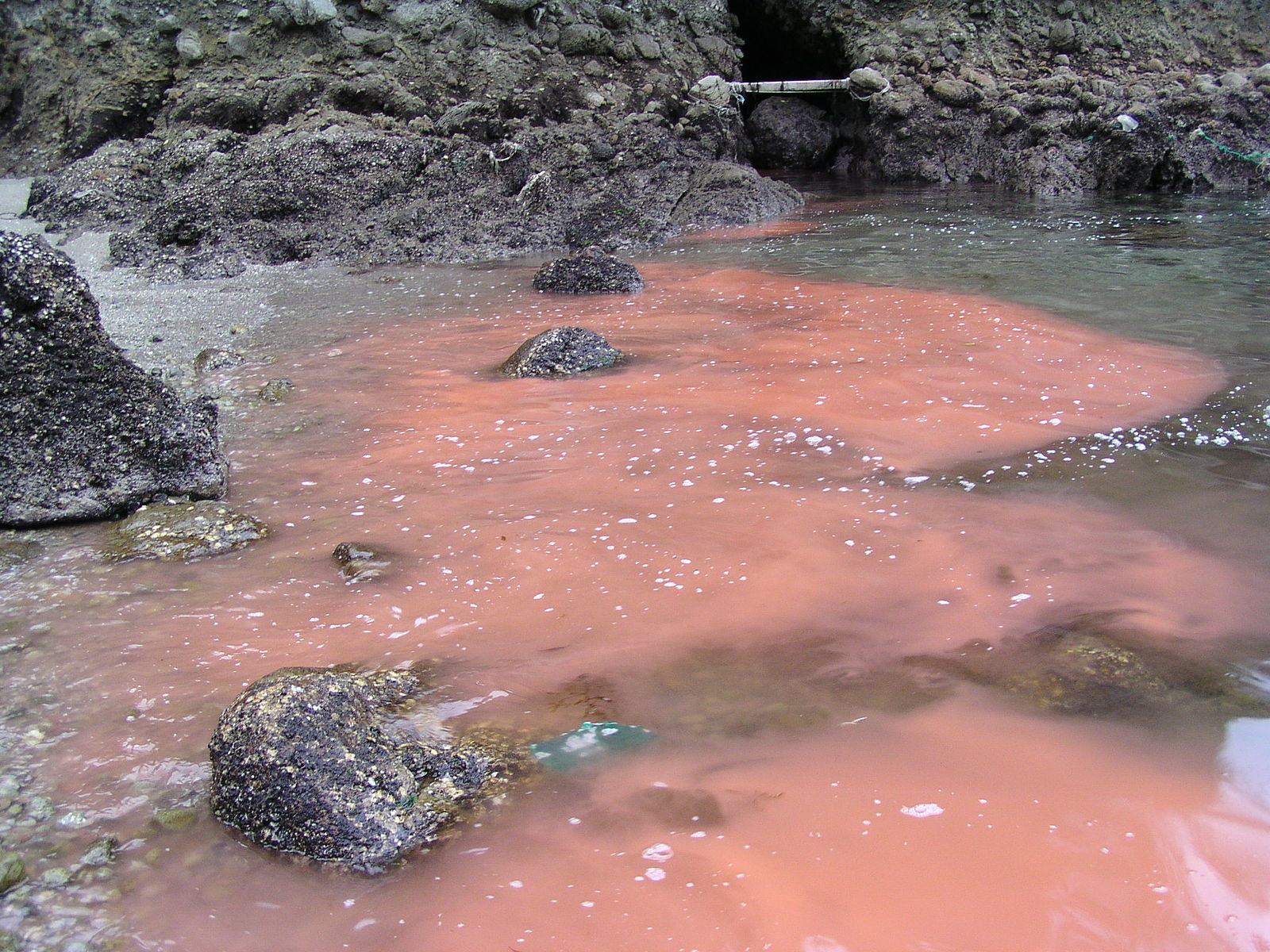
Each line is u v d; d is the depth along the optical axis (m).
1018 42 17.09
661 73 16.02
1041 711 3.46
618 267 10.13
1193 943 2.55
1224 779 3.11
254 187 12.59
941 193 15.35
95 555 4.89
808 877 2.80
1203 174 14.55
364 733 3.22
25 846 3.03
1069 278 9.62
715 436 6.02
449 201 13.02
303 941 2.69
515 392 7.07
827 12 17.89
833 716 3.48
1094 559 4.45
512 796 3.17
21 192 14.02
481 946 2.64
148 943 2.69
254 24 14.57
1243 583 4.22
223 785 3.10
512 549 4.73
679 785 3.19
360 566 4.61
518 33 15.28
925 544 4.63
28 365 5.21
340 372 7.73
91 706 3.68
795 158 18.09
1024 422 6.04
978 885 2.75
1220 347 7.27
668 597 4.27
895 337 7.92
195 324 9.42
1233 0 17.22
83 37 14.66
